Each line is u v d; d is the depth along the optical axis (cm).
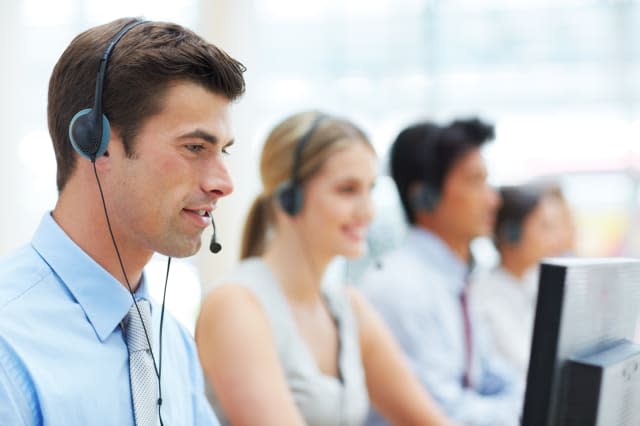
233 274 177
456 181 248
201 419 122
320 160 183
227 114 103
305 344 177
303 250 183
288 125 187
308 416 173
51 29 353
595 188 347
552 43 351
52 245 102
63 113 102
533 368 98
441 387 229
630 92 347
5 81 321
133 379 103
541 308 98
